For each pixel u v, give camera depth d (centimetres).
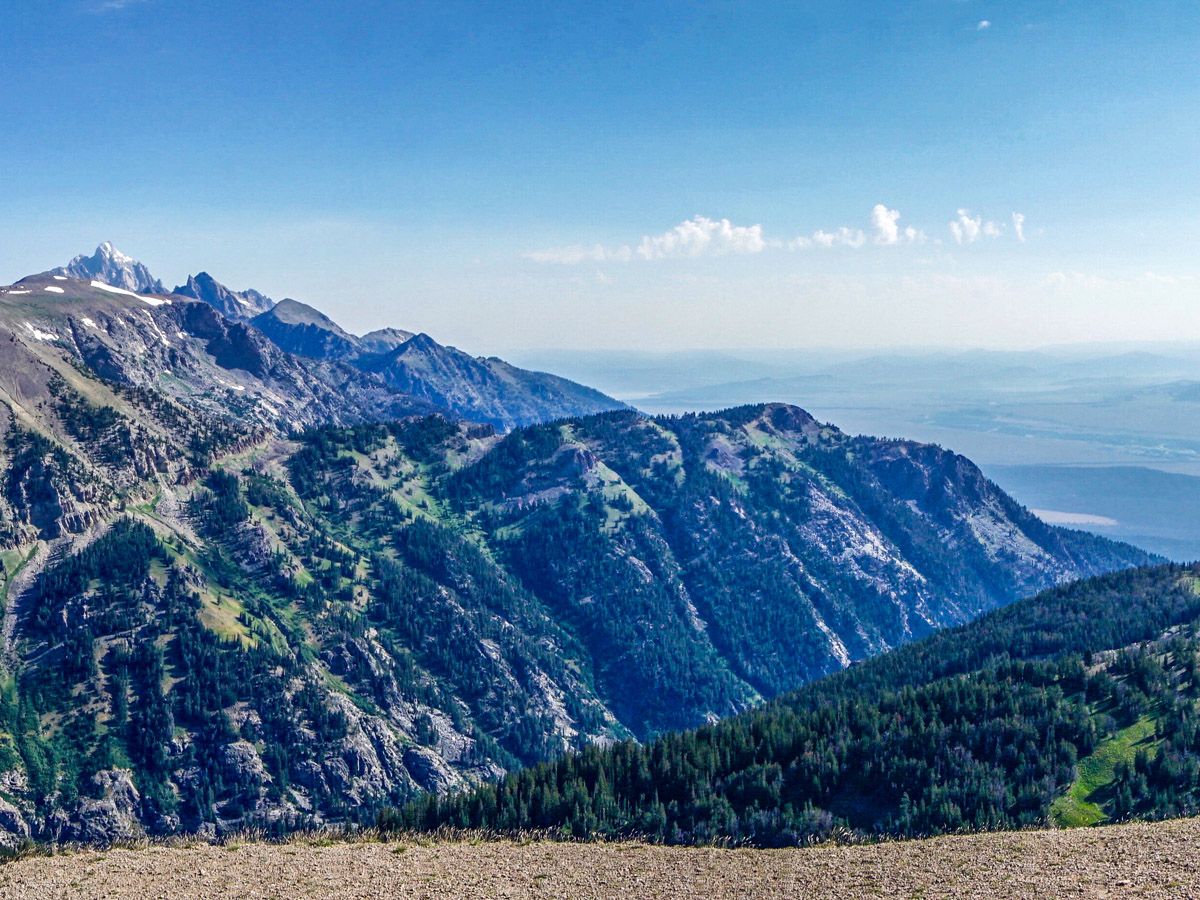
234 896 7569
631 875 8256
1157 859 7356
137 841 9394
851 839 10506
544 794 14488
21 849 8931
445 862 8638
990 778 13988
